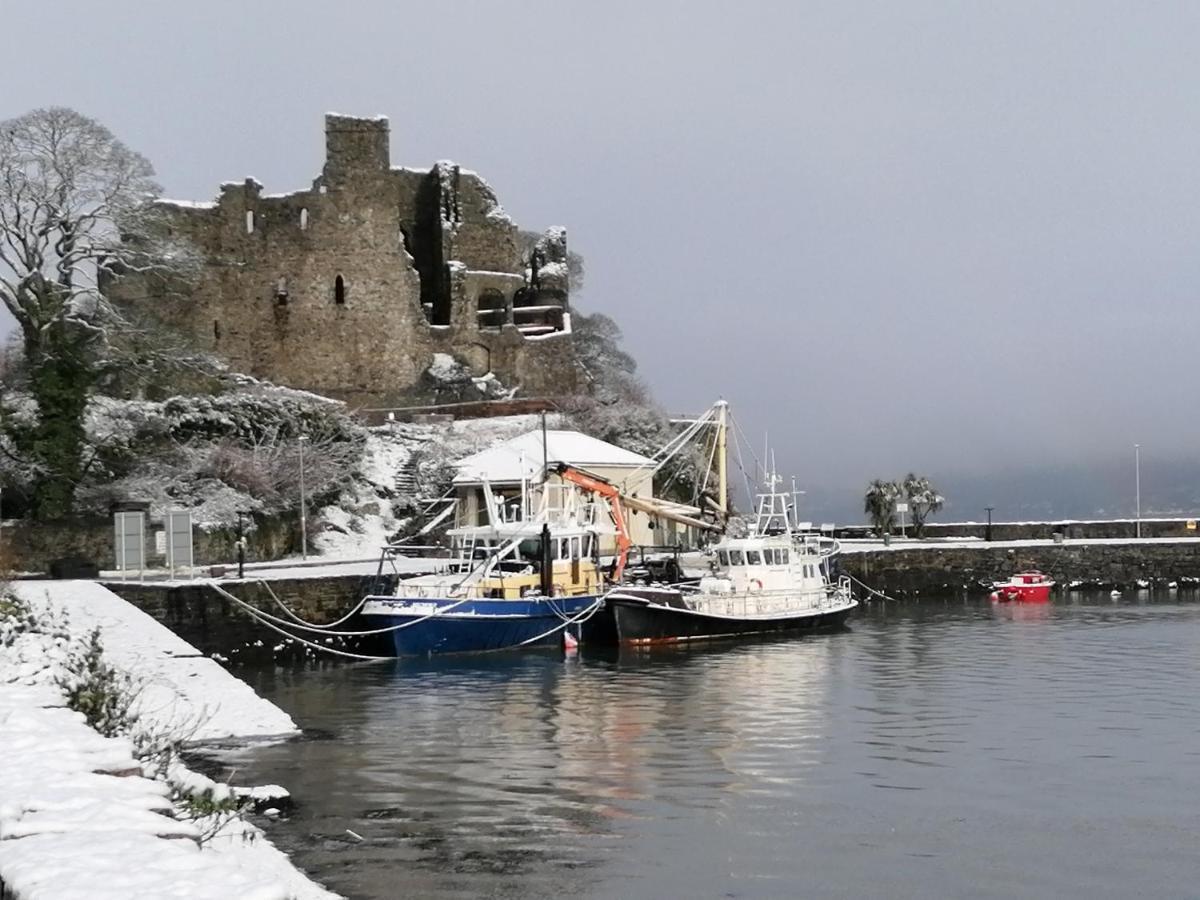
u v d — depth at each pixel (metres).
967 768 27.98
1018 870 20.84
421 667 44.38
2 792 10.12
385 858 20.94
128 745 12.13
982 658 46.53
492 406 84.12
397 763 28.30
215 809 16.11
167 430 65.25
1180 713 34.94
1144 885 20.16
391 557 54.19
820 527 89.44
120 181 67.12
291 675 42.75
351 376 88.56
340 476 68.88
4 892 7.85
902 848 21.92
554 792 25.61
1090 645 50.56
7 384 64.12
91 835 8.94
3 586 32.50
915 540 84.50
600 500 60.84
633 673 42.88
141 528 47.41
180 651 31.83
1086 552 78.06
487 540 51.75
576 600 49.53
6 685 16.98
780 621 54.03
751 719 34.09
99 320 65.81
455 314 91.00
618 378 104.56
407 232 96.75
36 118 64.62
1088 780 26.91
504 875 20.17
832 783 26.52
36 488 57.41
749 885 19.94
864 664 44.94
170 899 7.51
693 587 54.81
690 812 24.14
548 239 97.81
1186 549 78.81
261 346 87.12
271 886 7.83
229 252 86.25
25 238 64.12
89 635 27.78
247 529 61.31
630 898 19.23
